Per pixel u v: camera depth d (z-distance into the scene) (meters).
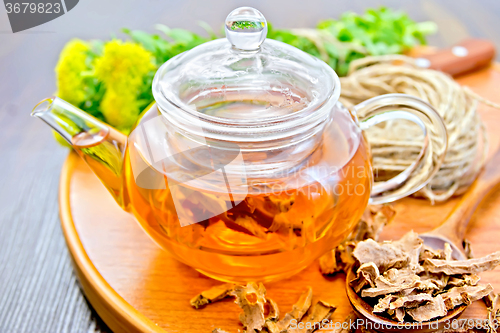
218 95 0.42
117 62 0.56
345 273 0.48
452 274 0.45
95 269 0.48
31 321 0.48
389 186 0.48
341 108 0.46
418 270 0.45
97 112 0.60
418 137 0.53
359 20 0.76
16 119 0.73
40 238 0.54
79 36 0.92
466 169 0.53
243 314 0.45
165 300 0.46
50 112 0.45
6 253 0.53
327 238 0.44
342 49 0.66
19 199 0.58
